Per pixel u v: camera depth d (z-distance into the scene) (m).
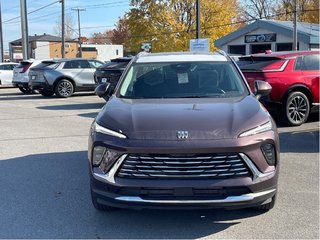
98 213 4.70
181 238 4.08
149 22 39.03
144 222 4.45
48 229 4.31
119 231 4.25
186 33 38.97
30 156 7.36
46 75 18.09
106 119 4.46
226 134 4.04
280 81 9.55
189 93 5.32
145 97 5.27
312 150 7.44
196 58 6.02
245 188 3.97
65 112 13.23
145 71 5.74
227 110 4.55
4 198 5.22
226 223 4.39
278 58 9.83
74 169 6.48
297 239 4.01
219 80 5.52
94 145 4.25
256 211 4.64
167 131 4.08
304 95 9.84
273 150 4.23
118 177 4.02
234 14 40.78
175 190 3.89
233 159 3.96
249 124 4.24
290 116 9.76
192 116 4.37
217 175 3.92
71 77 18.45
